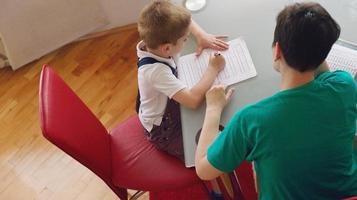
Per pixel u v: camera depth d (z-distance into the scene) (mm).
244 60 1410
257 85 1356
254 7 1523
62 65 2545
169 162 1604
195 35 1501
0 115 2400
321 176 1094
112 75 2473
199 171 1211
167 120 1567
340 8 1441
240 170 1942
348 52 1340
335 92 1044
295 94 1013
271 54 1406
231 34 1485
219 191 1751
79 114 1466
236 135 1081
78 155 1377
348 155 1115
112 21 2576
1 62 2502
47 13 2318
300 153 1029
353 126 1101
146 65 1441
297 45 966
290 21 982
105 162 1551
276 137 1016
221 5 1560
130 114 2314
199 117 1358
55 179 2154
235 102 1340
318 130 1020
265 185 1133
